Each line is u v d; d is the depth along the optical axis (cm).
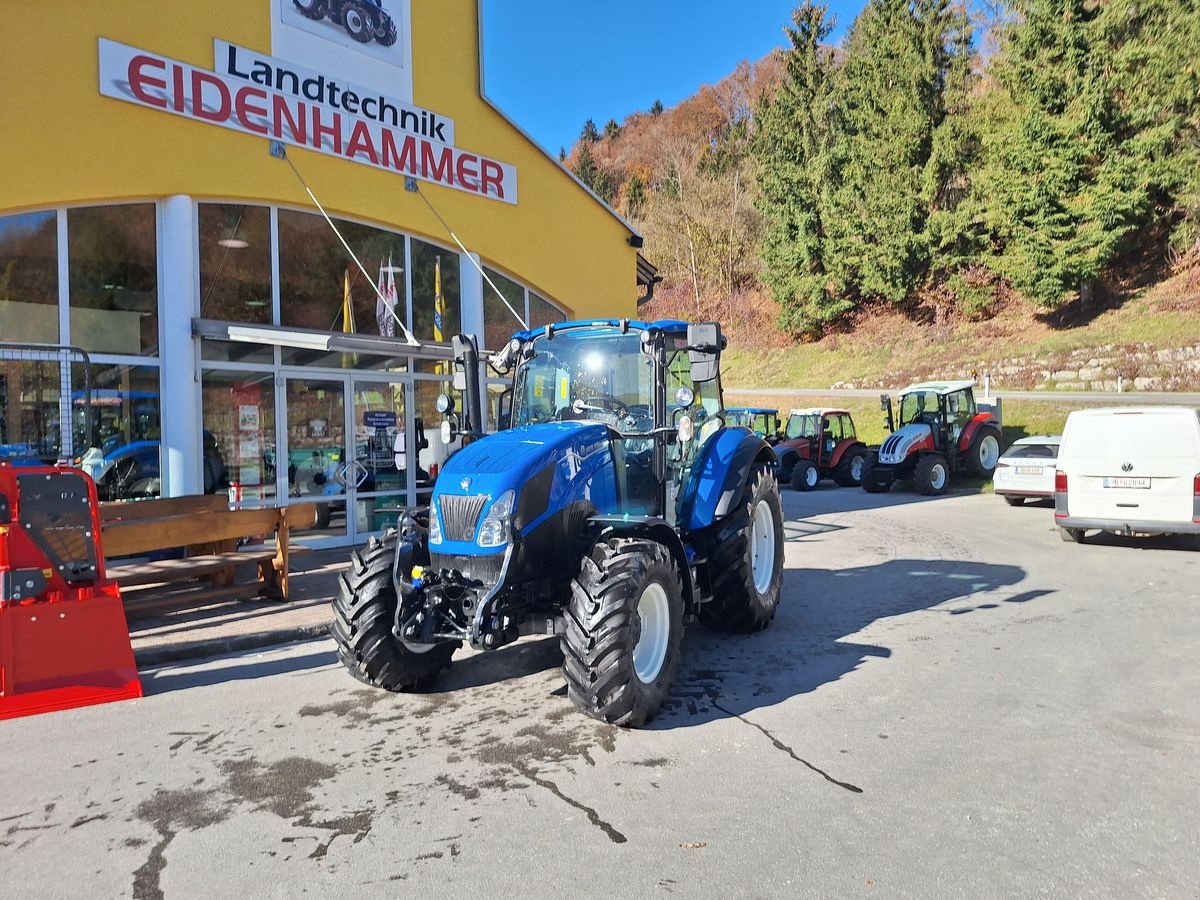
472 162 1214
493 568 459
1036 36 3397
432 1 1158
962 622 675
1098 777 376
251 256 998
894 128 4075
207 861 315
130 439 902
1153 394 2634
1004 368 3238
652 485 577
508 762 406
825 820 339
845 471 2119
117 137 870
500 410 657
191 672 572
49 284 851
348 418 1092
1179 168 3053
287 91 1000
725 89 6512
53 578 538
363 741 438
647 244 5506
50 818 354
